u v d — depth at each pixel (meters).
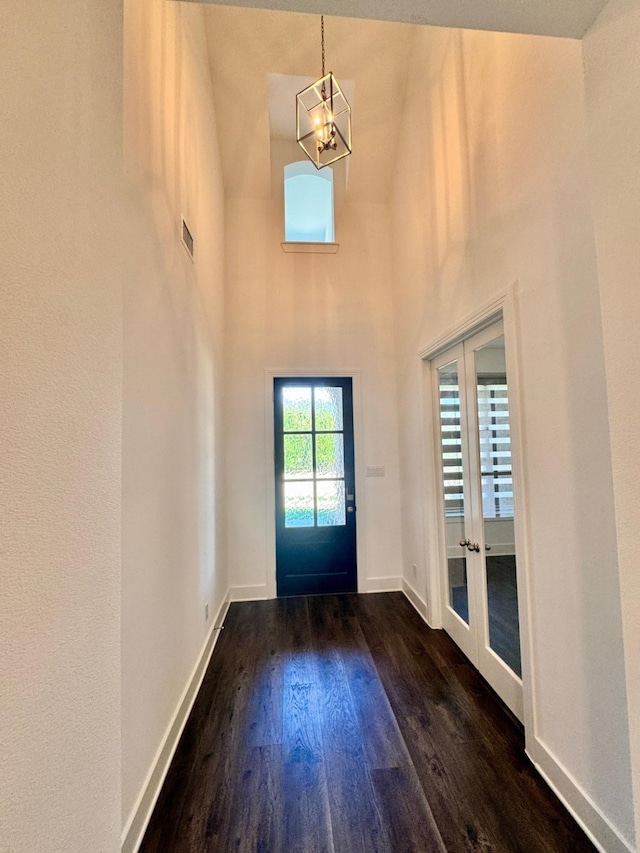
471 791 1.55
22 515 0.56
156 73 1.70
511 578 2.02
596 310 1.33
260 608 3.39
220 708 2.06
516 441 1.78
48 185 0.63
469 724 1.91
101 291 0.81
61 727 0.65
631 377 0.92
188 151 2.29
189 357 2.26
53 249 0.65
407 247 3.45
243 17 3.18
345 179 3.97
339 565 3.75
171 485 1.85
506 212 1.86
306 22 3.25
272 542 3.67
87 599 0.73
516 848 1.33
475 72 2.14
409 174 3.38
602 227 0.98
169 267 1.87
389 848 1.34
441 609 2.95
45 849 0.59
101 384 0.81
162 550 1.69
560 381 1.50
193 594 2.24
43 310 0.62
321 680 2.29
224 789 1.57
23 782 0.55
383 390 3.88
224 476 3.52
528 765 1.67
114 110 0.88
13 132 0.55
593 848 1.32
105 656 0.80
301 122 3.77
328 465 3.81
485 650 2.25
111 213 0.86
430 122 2.85
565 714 1.49
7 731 0.52
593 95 1.00
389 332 3.93
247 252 3.83
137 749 1.38
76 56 0.72
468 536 2.46
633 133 0.89
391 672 2.36
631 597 0.93
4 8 0.54
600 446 1.33
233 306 3.77
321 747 1.78
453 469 2.72
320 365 3.84
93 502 0.77
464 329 2.30
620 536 0.96
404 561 3.70
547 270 1.57
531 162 1.66
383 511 3.81
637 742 0.92
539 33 1.05
